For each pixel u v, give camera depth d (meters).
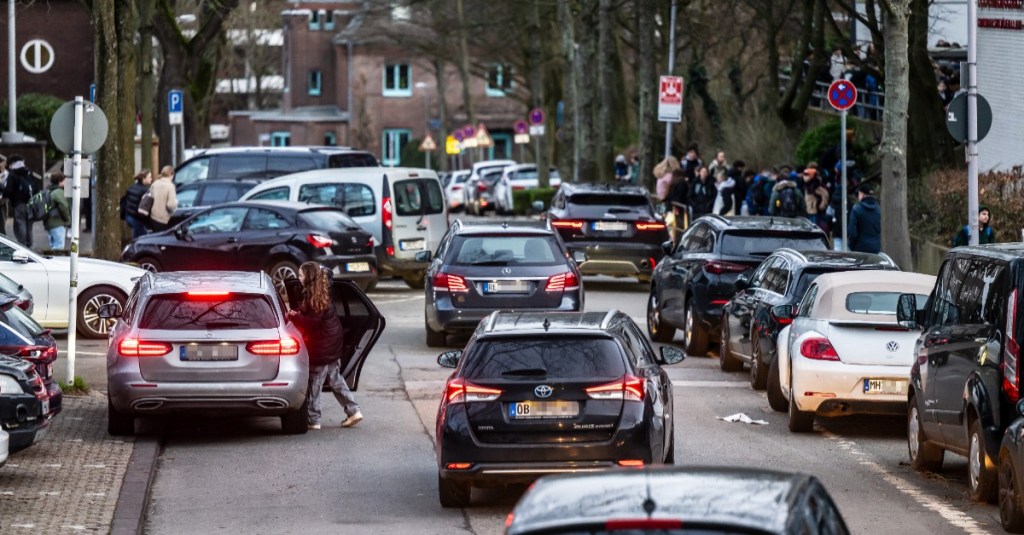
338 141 188.62
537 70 115.19
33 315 40.81
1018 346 20.39
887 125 45.56
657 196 73.88
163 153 79.44
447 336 43.94
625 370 20.97
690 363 39.19
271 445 27.70
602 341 21.14
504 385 20.78
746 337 35.16
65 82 101.56
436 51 142.50
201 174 71.50
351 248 51.38
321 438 28.44
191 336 27.11
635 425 20.66
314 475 24.80
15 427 23.09
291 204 51.25
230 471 25.19
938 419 23.30
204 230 51.22
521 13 114.81
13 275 40.78
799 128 82.50
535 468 20.66
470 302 39.03
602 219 54.12
